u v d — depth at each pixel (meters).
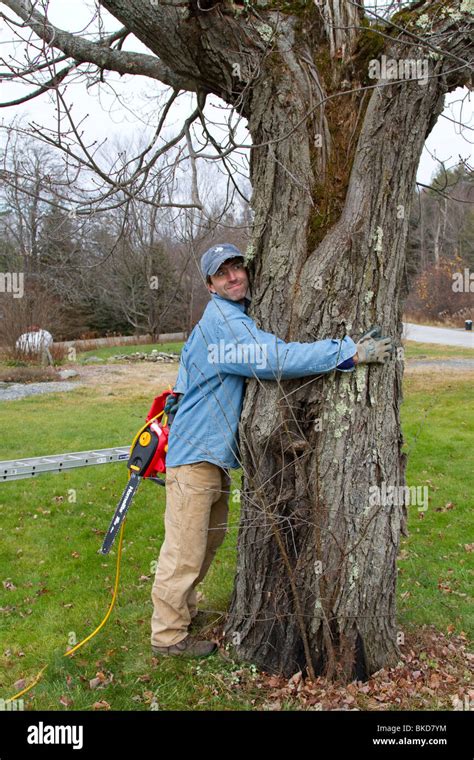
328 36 2.92
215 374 3.09
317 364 2.79
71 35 3.54
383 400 3.00
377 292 2.93
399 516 3.14
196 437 3.15
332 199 2.94
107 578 4.70
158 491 6.70
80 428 10.33
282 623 3.14
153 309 16.00
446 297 27.14
